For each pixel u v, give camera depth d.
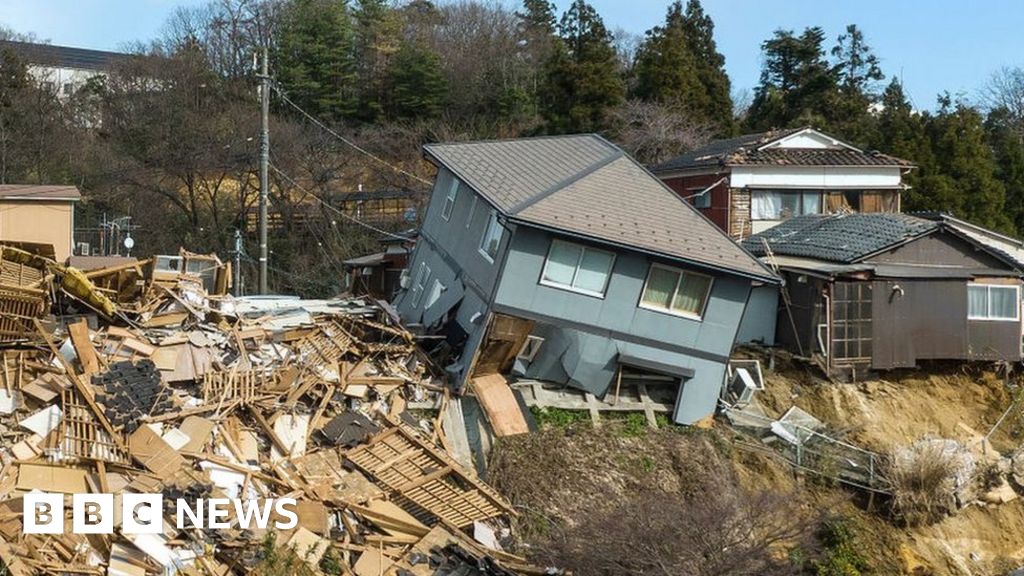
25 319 15.92
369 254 32.50
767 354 21.12
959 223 26.02
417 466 16.08
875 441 19.34
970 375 21.86
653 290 18.42
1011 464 19.55
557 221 17.58
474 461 16.95
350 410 16.89
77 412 14.58
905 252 21.67
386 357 18.53
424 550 14.41
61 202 22.62
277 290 33.75
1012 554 18.38
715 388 18.83
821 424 19.52
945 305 21.34
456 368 18.50
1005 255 21.94
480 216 19.64
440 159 20.58
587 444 17.39
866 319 20.73
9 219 22.08
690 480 17.16
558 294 17.81
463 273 19.80
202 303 18.86
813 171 28.62
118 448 14.27
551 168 20.52
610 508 15.78
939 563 17.48
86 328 16.02
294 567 13.21
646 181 20.28
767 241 24.41
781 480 17.94
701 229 19.34
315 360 17.78
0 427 14.20
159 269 20.27
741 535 14.29
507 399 17.77
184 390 16.20
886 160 29.42
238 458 15.05
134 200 35.12
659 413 18.67
